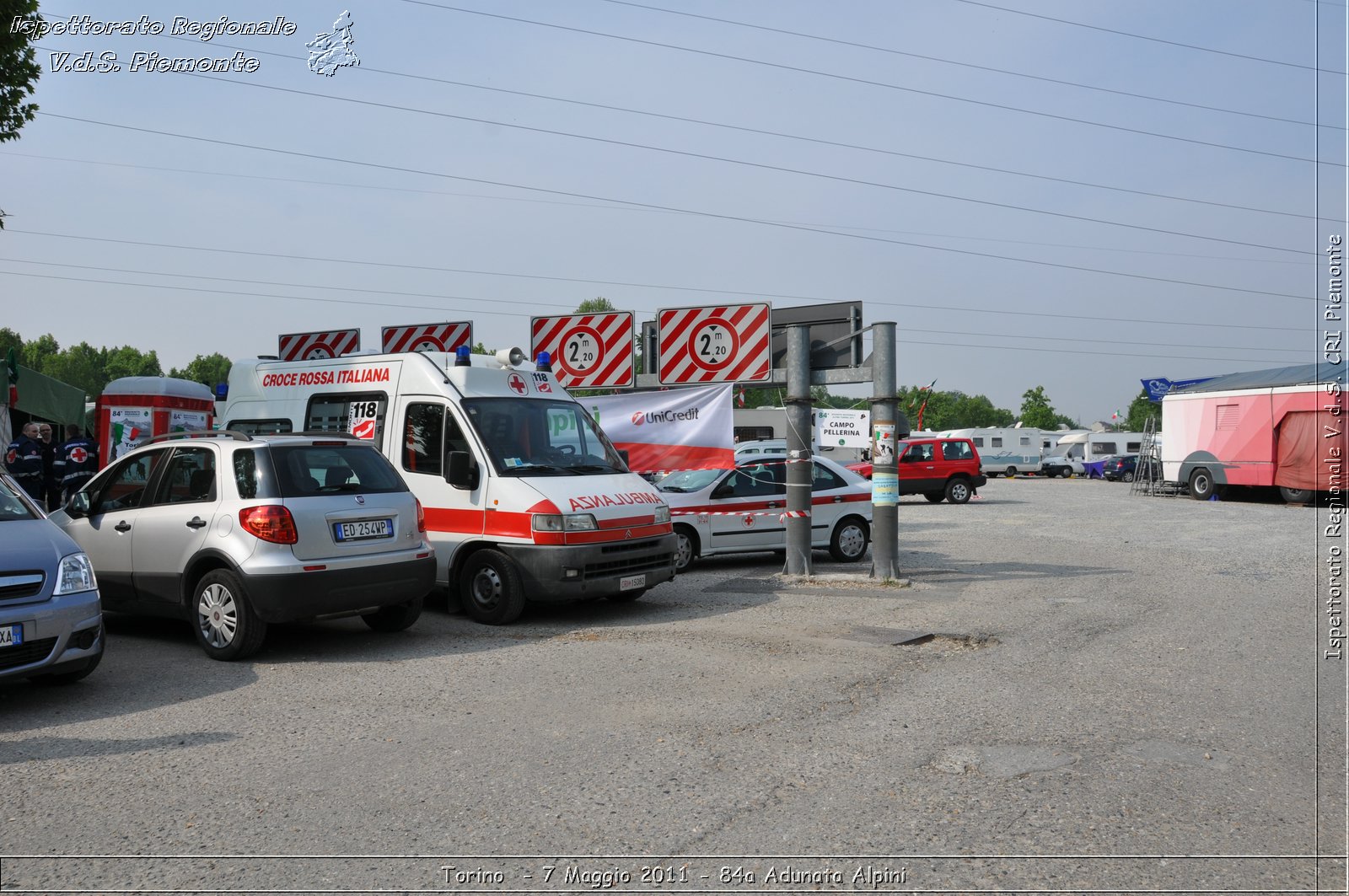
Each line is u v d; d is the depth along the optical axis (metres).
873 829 4.06
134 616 9.63
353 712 5.91
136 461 8.48
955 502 27.53
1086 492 33.84
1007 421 120.12
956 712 5.79
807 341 11.93
